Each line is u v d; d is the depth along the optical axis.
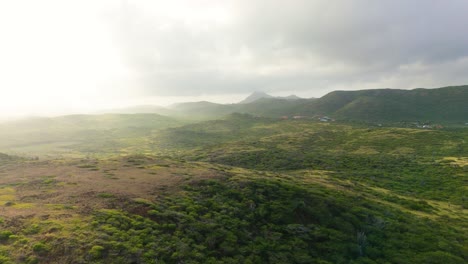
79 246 23.92
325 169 93.69
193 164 67.81
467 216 52.12
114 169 54.78
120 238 26.19
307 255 32.66
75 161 66.44
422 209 53.25
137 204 33.84
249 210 39.47
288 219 39.41
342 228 39.84
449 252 36.41
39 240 24.11
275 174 68.56
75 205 32.41
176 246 27.53
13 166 62.56
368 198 54.97
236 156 113.25
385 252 36.03
